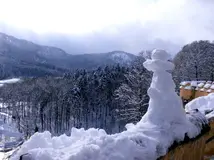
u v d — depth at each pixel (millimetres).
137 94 34844
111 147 3518
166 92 4773
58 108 67625
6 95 78000
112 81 63625
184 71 52562
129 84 47875
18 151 3760
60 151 3486
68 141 4016
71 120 67312
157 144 3996
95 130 4312
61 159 3191
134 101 34656
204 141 5719
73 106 67812
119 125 55312
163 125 4488
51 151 3428
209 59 54719
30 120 64688
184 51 61469
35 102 69188
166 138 4293
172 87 4844
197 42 61219
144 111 34375
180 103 4863
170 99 4746
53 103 67875
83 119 67250
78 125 66062
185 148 4793
